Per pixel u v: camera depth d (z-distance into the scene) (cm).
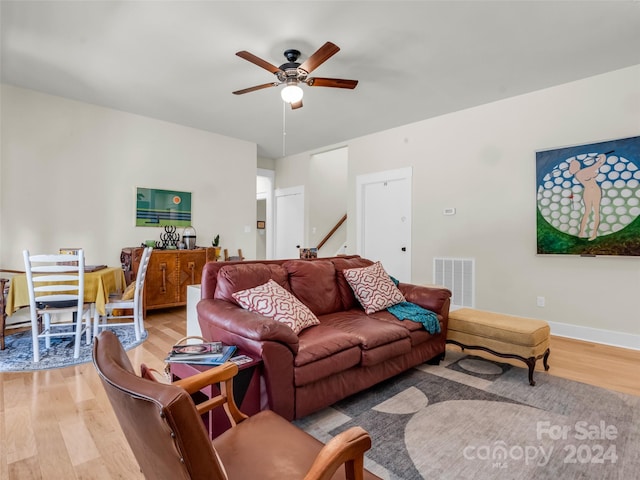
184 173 499
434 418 197
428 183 465
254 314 197
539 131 372
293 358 183
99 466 155
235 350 180
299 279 271
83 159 412
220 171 538
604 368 271
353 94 383
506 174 396
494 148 405
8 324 363
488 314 290
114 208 436
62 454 162
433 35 271
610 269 330
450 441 175
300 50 295
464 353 310
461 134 433
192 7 240
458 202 436
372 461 159
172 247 462
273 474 95
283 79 295
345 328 234
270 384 171
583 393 227
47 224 389
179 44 286
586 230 340
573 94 350
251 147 577
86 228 415
